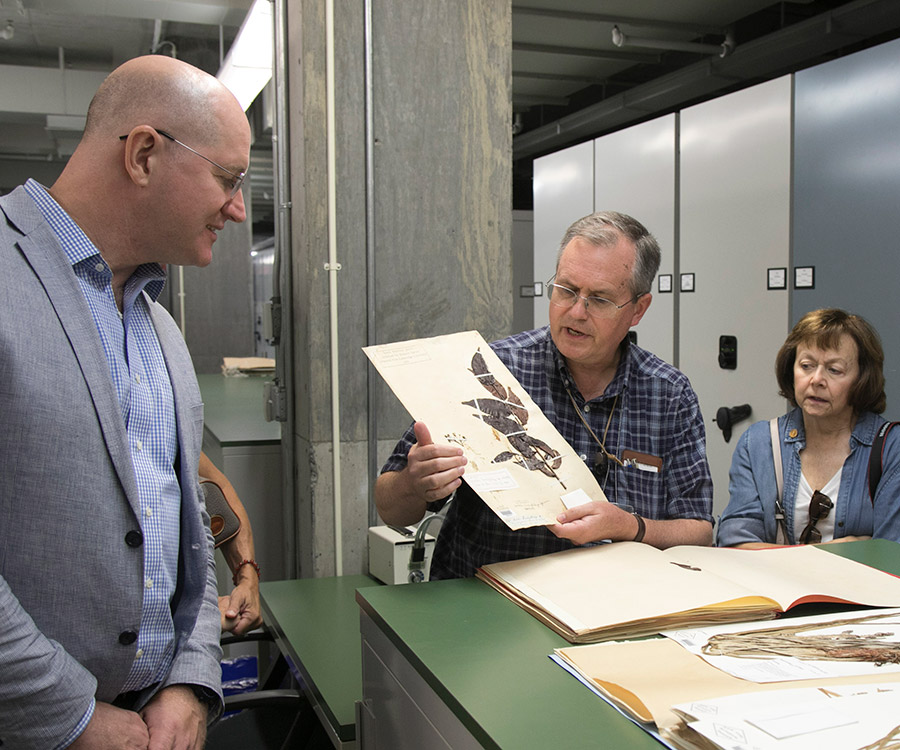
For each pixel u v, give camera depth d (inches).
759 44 195.6
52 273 38.7
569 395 59.7
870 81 116.3
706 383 151.8
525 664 36.2
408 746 39.7
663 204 161.3
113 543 39.3
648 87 233.5
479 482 46.9
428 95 94.4
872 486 71.8
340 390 93.3
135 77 40.8
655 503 58.6
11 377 36.3
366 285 93.2
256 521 113.3
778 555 51.1
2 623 35.2
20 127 295.9
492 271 98.7
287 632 75.3
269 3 103.8
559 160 201.6
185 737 42.1
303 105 89.5
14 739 36.4
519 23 212.1
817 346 72.7
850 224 121.2
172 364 46.5
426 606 43.8
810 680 32.6
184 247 43.1
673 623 39.4
